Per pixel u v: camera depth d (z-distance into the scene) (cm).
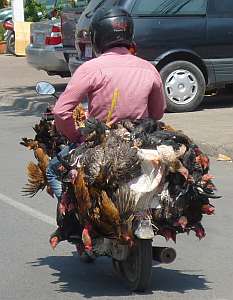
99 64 645
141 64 658
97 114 646
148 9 1535
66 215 636
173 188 610
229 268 717
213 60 1580
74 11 1778
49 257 752
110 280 683
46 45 1934
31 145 697
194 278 688
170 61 1557
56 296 643
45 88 698
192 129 1366
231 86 1778
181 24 1551
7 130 1509
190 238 810
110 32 654
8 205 948
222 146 1219
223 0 1578
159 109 674
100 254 629
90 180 597
